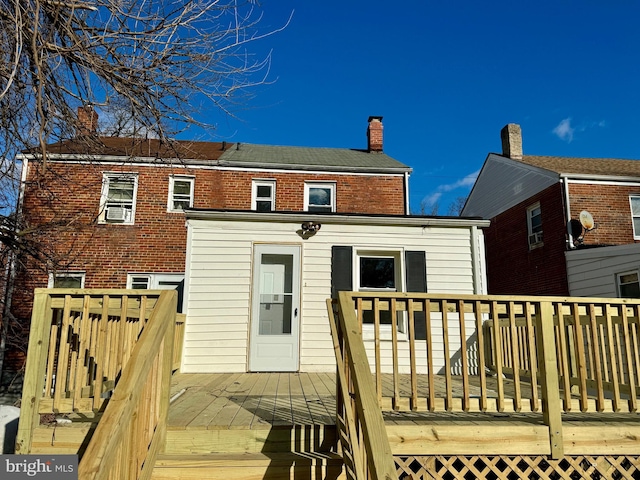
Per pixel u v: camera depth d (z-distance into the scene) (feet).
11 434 10.80
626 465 10.98
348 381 9.57
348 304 9.87
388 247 23.88
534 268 41.42
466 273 23.91
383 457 6.34
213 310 22.30
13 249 16.74
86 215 32.14
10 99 11.91
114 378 10.66
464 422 10.48
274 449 10.32
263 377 20.27
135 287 32.99
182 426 10.30
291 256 23.36
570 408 10.59
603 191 38.01
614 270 31.63
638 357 12.62
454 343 23.06
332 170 37.17
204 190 35.35
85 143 14.02
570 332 16.37
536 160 46.39
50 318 10.52
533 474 11.39
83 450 9.46
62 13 10.75
